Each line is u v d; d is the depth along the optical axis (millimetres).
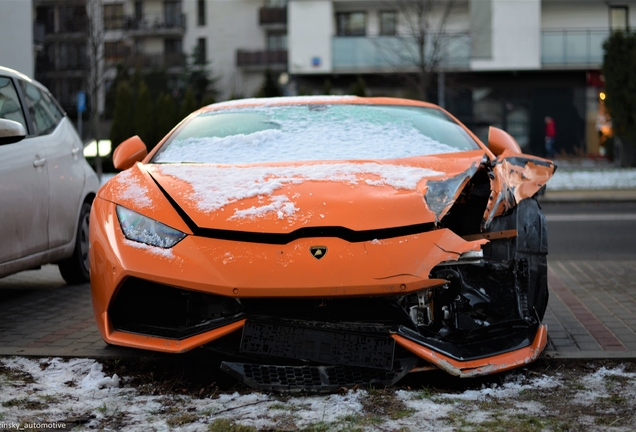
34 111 5281
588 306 4801
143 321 3201
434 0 27156
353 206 3078
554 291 5402
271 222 3010
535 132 28656
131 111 21469
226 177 3412
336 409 2664
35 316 4660
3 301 5215
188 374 3162
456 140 4195
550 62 27922
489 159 3887
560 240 8719
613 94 19656
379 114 4441
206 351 3047
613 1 28828
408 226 3049
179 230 3076
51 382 3107
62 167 5406
